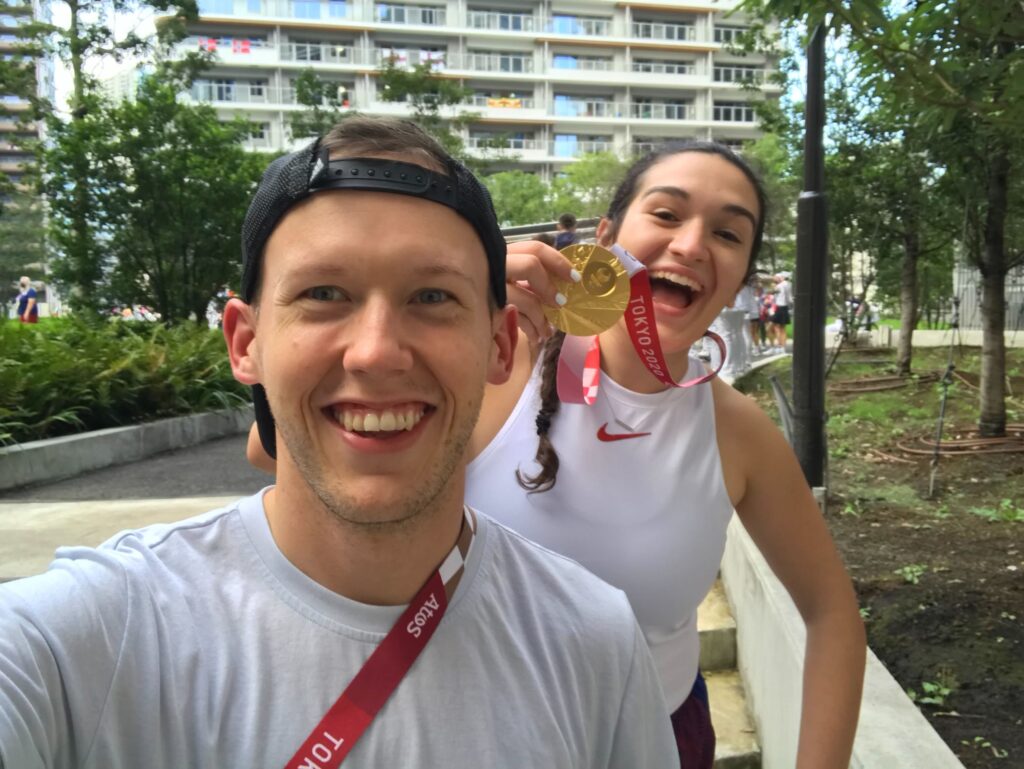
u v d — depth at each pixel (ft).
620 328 4.82
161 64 53.31
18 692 2.57
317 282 2.92
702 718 5.32
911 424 24.93
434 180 3.02
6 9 52.31
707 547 4.86
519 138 192.54
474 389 3.14
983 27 8.43
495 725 3.15
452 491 3.28
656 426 4.82
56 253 59.26
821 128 14.78
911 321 34.94
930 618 10.84
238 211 46.44
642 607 4.75
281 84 173.68
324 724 2.95
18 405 23.00
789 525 5.25
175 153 45.06
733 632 11.49
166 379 28.07
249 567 3.18
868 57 9.17
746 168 5.05
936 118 9.32
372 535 3.04
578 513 4.65
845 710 4.90
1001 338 21.75
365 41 180.86
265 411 3.47
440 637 3.21
